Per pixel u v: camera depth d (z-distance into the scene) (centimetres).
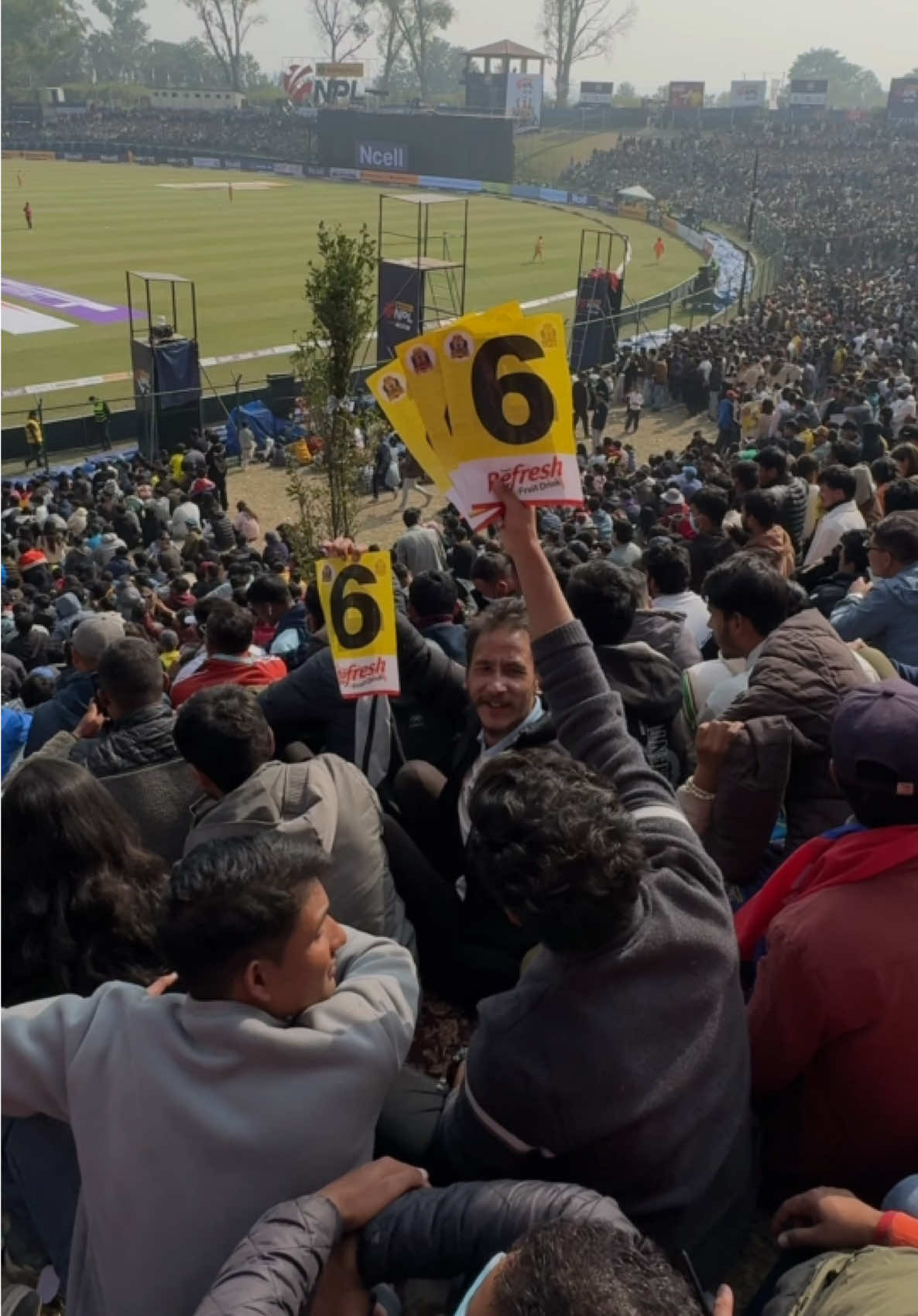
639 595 589
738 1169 214
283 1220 180
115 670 416
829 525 877
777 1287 196
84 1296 210
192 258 5172
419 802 367
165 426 2820
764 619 400
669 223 6981
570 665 256
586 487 1984
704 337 3400
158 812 403
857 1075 231
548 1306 131
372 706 420
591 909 190
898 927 225
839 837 249
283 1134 191
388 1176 192
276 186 8631
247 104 12175
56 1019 209
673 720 393
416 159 8812
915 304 4047
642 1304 130
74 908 270
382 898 305
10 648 1139
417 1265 182
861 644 397
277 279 4709
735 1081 207
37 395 3133
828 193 7725
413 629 438
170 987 253
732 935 215
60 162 10481
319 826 293
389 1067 204
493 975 308
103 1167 196
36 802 276
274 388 3045
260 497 2570
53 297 4222
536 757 214
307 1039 195
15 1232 254
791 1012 231
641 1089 193
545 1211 179
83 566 1712
